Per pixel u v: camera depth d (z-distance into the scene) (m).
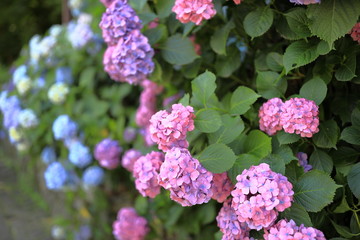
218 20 1.81
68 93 3.33
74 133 3.06
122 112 3.18
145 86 2.38
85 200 3.06
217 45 1.74
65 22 4.37
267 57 1.60
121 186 3.04
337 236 1.42
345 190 1.40
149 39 1.76
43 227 3.40
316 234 1.20
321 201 1.24
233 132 1.44
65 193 3.26
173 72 1.94
